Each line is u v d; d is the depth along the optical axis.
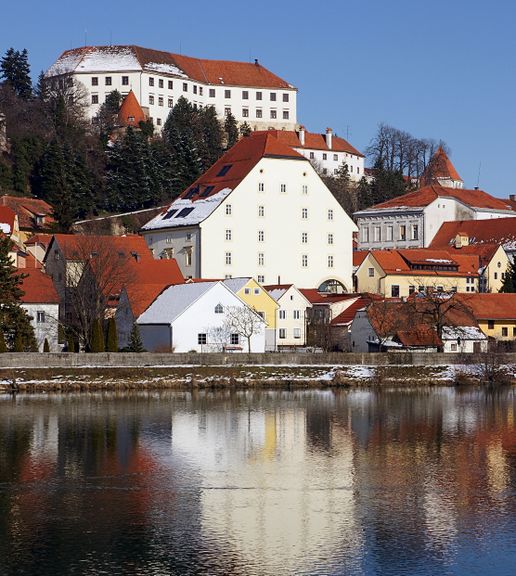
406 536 65.19
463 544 63.72
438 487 76.94
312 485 77.56
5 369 131.62
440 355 146.12
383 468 83.44
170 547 63.06
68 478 79.25
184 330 149.75
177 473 81.12
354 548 63.16
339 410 114.56
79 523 67.44
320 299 182.38
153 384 132.62
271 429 101.00
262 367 139.50
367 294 184.12
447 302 164.62
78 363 135.00
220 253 197.12
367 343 162.88
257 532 65.88
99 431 99.06
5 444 92.19
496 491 75.81
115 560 60.94
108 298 158.25
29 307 158.12
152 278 172.50
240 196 199.12
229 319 152.12
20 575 58.66
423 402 121.94
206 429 100.81
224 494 74.75
